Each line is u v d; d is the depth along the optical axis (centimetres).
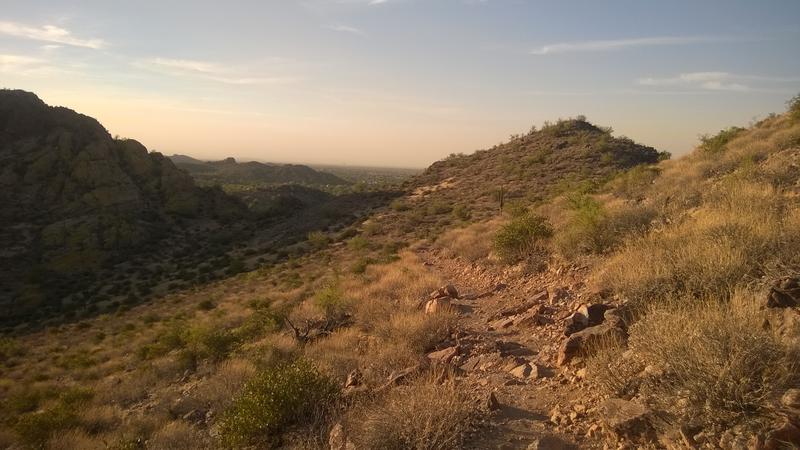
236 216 10456
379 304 1227
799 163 1097
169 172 10812
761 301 494
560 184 4941
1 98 10938
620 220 1176
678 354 402
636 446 369
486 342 777
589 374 515
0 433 1252
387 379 639
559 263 1204
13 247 7419
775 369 359
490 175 7531
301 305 1898
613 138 7856
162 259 7738
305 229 7525
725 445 323
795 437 302
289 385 607
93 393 1458
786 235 630
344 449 459
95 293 5962
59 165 9738
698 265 652
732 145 2111
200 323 2673
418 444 418
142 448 872
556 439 408
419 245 3138
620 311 650
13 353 3306
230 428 606
